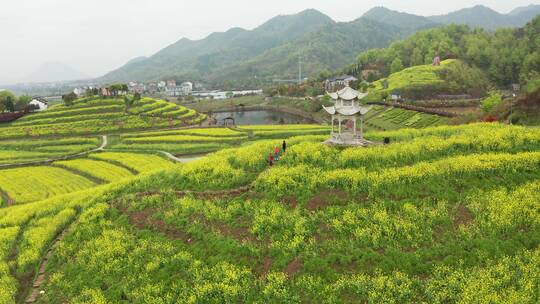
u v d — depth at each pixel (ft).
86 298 99.19
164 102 556.10
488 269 83.92
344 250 96.37
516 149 134.82
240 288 91.25
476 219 99.04
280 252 100.22
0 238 131.54
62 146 342.44
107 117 449.06
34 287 108.78
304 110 626.23
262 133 349.82
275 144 168.04
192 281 97.60
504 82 606.14
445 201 107.65
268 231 108.58
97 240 120.57
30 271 115.85
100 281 104.88
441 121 337.52
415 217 102.73
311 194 120.88
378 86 602.03
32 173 254.06
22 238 132.98
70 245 122.01
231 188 136.56
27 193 211.61
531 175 115.03
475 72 608.60
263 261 99.09
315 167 136.56
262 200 123.85
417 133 166.81
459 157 127.85
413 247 93.91
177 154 296.30
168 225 122.31
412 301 80.43
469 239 92.27
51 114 455.63
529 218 96.43
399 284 84.07
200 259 103.91
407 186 116.37
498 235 93.40
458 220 100.73
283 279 90.74
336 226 104.22
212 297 91.97
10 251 126.62
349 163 135.23
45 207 156.56
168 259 107.04
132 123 432.66
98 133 405.80
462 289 80.43
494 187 111.96
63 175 248.52
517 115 228.02
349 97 152.25
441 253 90.07
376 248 95.71
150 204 136.56
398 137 164.14
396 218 103.65
